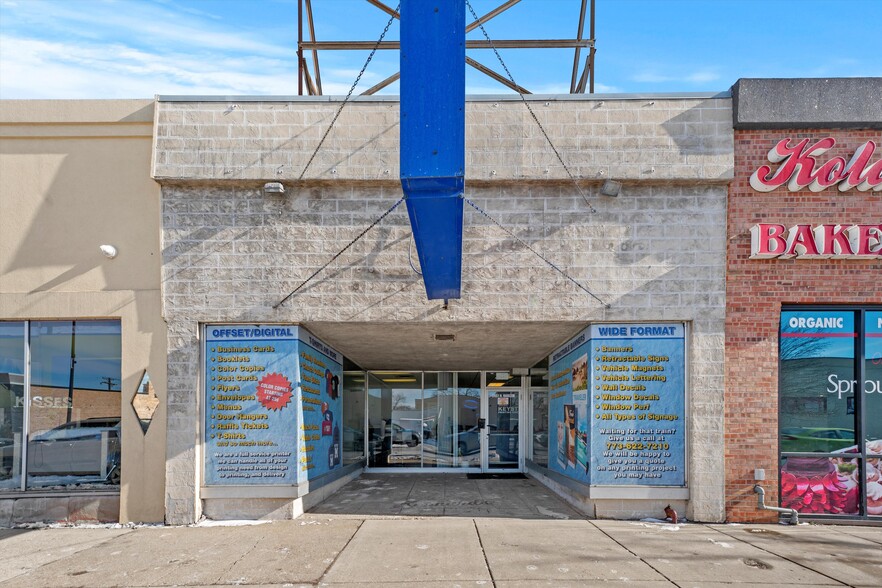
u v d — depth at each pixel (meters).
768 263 10.48
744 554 8.51
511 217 10.53
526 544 8.95
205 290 10.53
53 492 10.61
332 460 13.38
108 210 10.77
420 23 8.96
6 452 10.81
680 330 10.57
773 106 10.36
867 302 10.46
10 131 10.84
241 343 10.69
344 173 10.41
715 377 10.34
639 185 10.51
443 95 8.87
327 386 12.88
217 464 10.55
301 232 10.57
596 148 10.40
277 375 10.65
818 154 10.39
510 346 13.19
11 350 10.91
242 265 10.55
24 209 10.81
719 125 10.43
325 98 10.54
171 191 10.61
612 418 10.53
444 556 8.41
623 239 10.48
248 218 10.58
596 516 10.52
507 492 13.45
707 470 10.25
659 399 10.50
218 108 10.56
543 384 16.33
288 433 10.58
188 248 10.56
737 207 10.48
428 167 8.82
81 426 10.80
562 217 10.52
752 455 10.29
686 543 9.01
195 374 10.50
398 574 7.71
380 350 13.81
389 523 10.33
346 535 9.52
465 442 17.53
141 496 10.45
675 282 10.43
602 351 10.56
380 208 10.58
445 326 10.88
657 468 10.44
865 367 10.55
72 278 10.73
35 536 9.73
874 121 10.31
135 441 10.48
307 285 10.52
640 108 10.45
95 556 8.62
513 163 10.41
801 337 10.62
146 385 10.53
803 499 10.45
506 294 10.47
